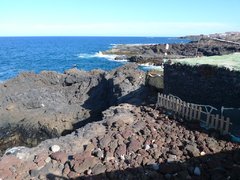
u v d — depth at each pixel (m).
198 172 8.12
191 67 12.98
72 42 184.50
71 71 27.27
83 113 21.09
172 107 12.93
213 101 12.19
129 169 8.49
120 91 19.77
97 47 124.00
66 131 19.91
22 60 68.88
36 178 8.25
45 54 86.69
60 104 23.17
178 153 9.20
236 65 11.84
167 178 7.97
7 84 24.77
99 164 8.77
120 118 12.07
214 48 65.25
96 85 24.55
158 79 17.30
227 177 7.73
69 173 8.44
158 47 72.62
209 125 10.99
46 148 9.79
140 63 53.59
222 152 9.19
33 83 25.44
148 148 9.63
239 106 11.23
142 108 13.88
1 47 124.31
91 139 10.35
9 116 21.27
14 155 9.20
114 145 9.79
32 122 20.17
